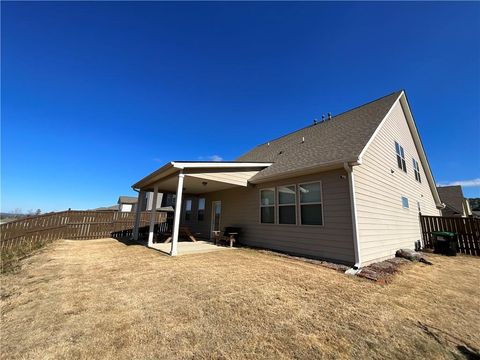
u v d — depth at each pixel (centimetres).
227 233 1035
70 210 1271
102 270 564
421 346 256
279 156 1091
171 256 751
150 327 280
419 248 1104
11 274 539
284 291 420
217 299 376
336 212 689
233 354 229
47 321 294
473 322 323
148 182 1086
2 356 220
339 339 265
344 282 487
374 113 954
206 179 886
